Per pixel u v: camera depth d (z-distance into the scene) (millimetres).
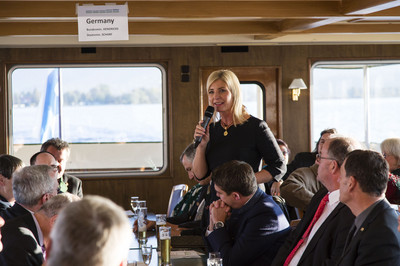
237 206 3029
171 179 7738
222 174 2994
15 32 6746
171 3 5348
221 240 2998
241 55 7762
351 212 2611
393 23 7195
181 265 3117
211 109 3363
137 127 7766
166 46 7637
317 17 5523
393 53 8031
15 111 7582
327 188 2879
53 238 1195
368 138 8195
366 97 8148
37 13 5195
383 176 2348
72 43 7508
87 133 7719
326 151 2811
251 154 3354
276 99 7918
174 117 7695
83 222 1179
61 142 4840
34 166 2877
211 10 5391
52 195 2885
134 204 4777
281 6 5438
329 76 8062
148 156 7805
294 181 4426
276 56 7824
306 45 7875
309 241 2854
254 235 2947
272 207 3035
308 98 7898
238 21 6984
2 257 2383
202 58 7703
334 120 8125
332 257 2594
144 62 7656
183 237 3689
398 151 4383
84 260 1167
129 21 6871
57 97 7645
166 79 7719
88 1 5113
